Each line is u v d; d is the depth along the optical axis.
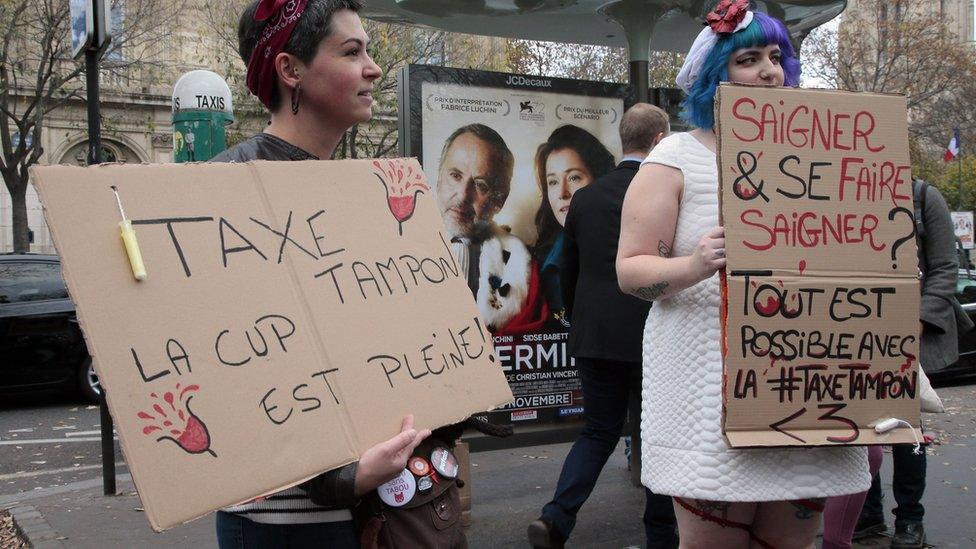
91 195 1.44
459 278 1.89
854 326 2.21
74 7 5.48
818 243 2.19
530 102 4.74
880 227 2.25
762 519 2.37
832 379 2.19
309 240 1.66
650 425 2.36
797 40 6.84
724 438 2.15
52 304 9.68
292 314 1.59
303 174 1.70
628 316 3.68
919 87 27.84
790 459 2.21
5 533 4.80
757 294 2.14
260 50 1.84
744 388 2.13
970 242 27.48
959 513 4.55
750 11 2.35
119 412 1.37
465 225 4.61
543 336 4.74
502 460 6.02
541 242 4.75
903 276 2.26
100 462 7.14
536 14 6.16
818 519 2.36
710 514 2.32
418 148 4.51
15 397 10.56
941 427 7.21
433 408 1.72
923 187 3.97
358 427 1.59
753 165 2.17
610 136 4.92
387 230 1.79
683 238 2.32
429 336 1.77
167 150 28.48
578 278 3.91
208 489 1.41
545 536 3.64
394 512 1.70
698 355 2.26
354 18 1.85
